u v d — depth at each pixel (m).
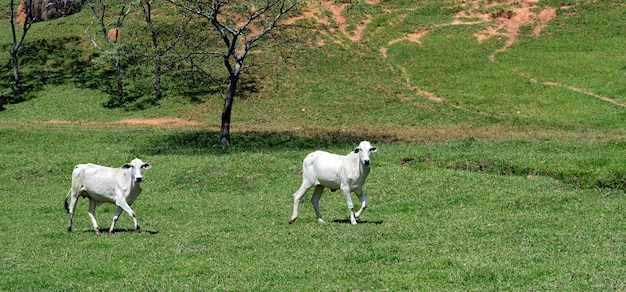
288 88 51.53
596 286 12.13
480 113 46.00
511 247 15.60
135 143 38.16
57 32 61.72
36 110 49.81
